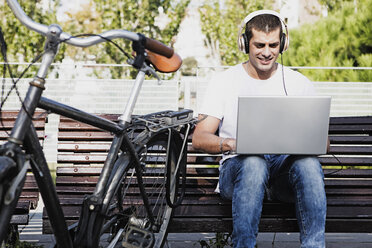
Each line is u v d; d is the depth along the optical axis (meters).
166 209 3.18
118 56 13.69
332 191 3.52
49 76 12.22
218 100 3.26
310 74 11.79
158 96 7.93
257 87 3.27
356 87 8.38
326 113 2.85
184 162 3.27
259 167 2.88
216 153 3.09
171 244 4.03
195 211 3.26
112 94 7.96
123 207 3.12
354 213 3.25
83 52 13.66
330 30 11.91
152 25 13.76
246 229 2.86
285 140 2.86
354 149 3.73
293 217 3.19
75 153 3.64
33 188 3.34
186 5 13.88
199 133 3.16
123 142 2.70
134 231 2.88
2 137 3.67
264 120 2.84
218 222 3.21
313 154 2.89
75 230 2.67
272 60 3.17
